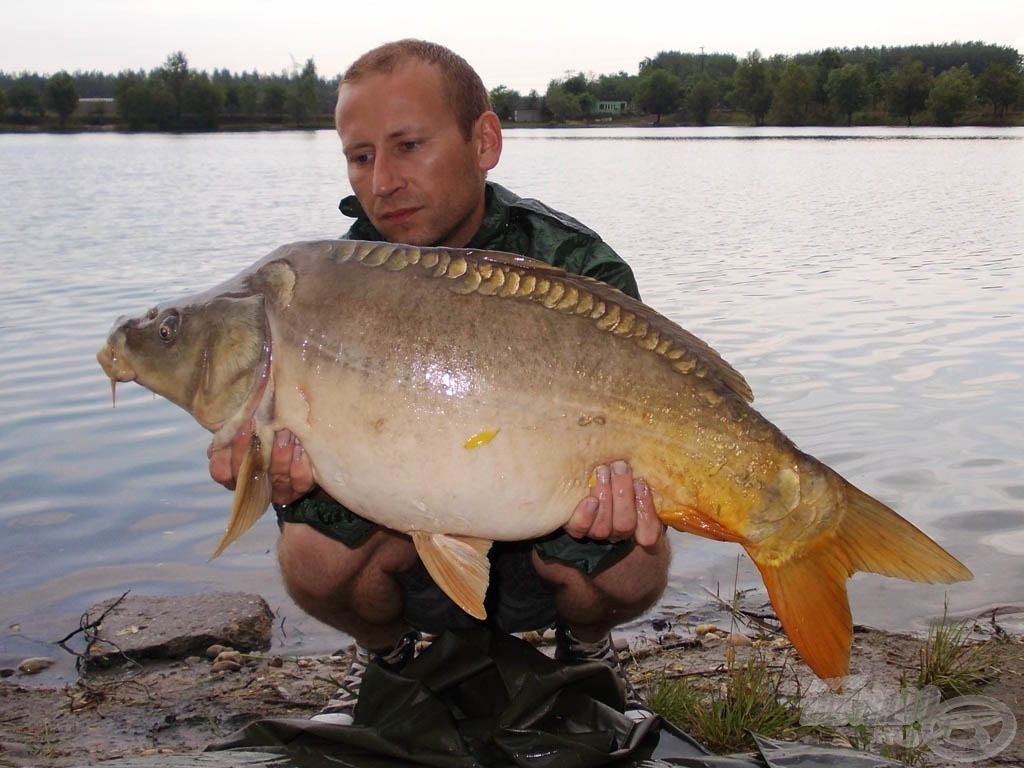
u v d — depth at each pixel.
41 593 1.99
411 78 1.32
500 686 1.31
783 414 2.98
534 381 1.07
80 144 30.70
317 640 1.84
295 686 1.63
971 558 2.07
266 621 1.88
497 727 1.23
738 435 1.10
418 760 1.19
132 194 12.03
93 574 2.07
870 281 5.43
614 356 1.09
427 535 1.10
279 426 1.10
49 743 1.44
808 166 17.64
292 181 14.45
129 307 4.64
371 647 1.47
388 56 1.34
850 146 26.41
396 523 1.10
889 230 8.12
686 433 1.10
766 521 1.10
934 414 2.97
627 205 10.47
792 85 49.03
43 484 2.52
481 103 1.39
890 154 21.91
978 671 1.57
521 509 1.08
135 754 1.37
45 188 12.97
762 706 1.43
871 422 2.90
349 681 1.48
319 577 1.38
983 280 5.45
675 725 1.40
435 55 1.35
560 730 1.25
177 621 1.84
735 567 2.09
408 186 1.32
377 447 1.07
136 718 1.53
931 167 17.19
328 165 18.92
